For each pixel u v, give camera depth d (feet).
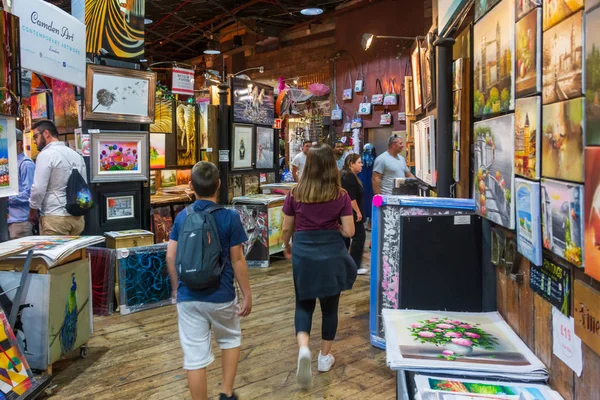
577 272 4.96
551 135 5.21
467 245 9.24
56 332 9.51
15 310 8.98
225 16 34.83
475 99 8.29
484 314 8.13
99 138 14.82
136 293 13.79
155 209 18.94
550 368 5.82
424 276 9.32
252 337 11.68
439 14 11.27
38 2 10.26
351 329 12.10
